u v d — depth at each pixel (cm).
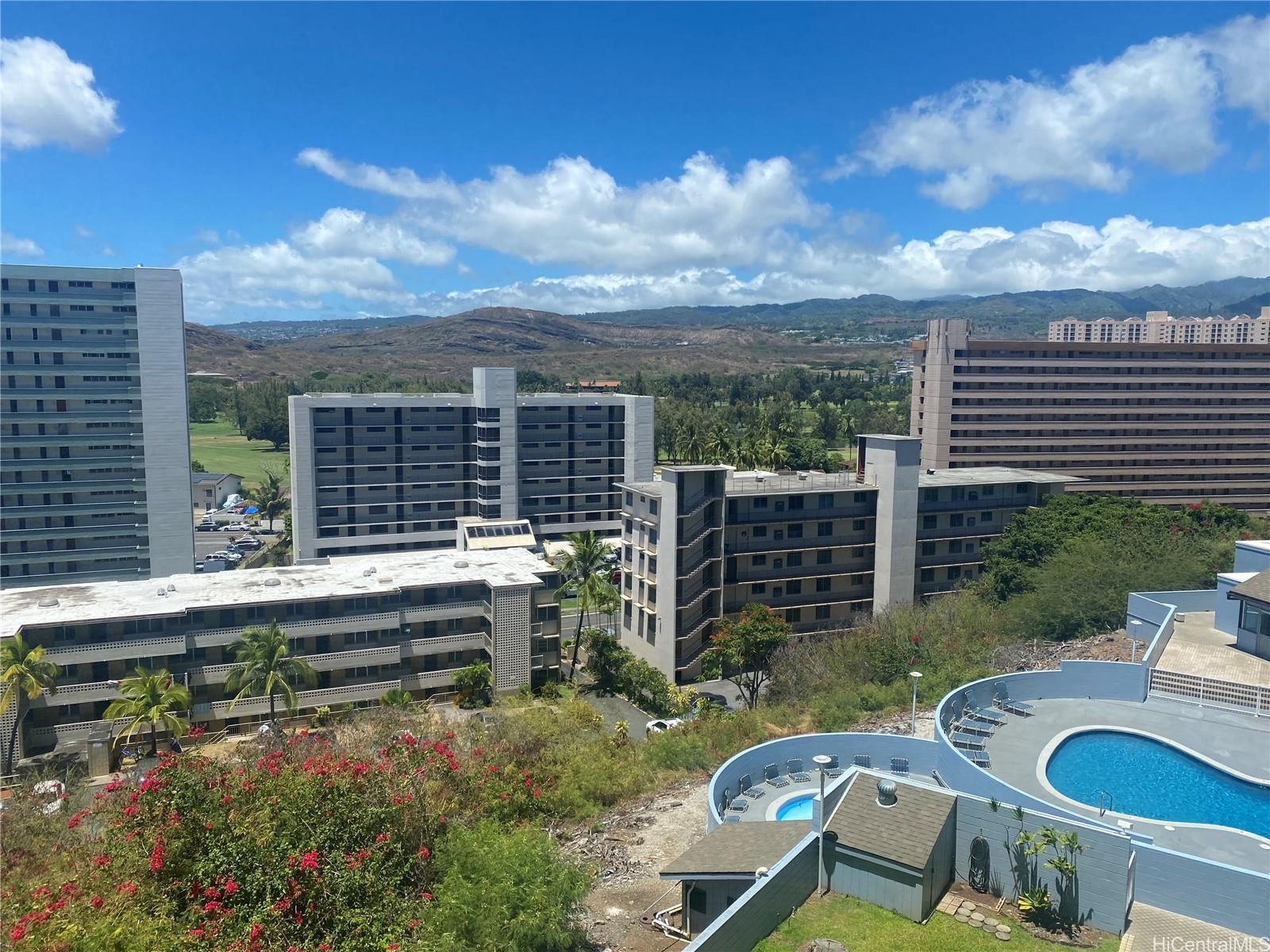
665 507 7681
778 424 18712
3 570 10006
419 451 12850
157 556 10481
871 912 2858
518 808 4003
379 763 3359
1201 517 10062
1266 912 2648
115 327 10100
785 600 8469
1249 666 4909
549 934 2780
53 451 10062
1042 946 2662
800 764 4241
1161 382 14775
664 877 3086
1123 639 6216
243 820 2709
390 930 2495
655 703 7306
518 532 11394
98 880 2533
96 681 6309
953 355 14262
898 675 6084
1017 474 9638
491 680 7244
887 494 8456
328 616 6956
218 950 2295
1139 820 3403
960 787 3750
